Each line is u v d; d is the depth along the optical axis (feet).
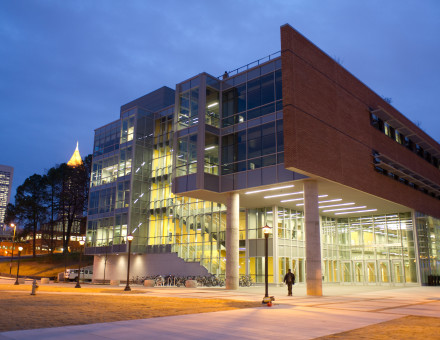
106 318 45.11
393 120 127.34
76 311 51.29
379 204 130.00
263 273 130.11
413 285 137.28
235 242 110.73
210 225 147.33
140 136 175.83
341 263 156.97
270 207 133.59
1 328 36.86
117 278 177.68
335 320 45.85
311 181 96.84
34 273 241.55
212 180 112.47
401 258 142.41
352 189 105.91
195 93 118.73
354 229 157.69
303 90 93.20
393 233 146.30
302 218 144.05
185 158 116.67
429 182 150.41
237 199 113.29
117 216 173.68
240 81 116.67
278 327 40.06
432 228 155.94
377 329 39.37
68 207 296.71
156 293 90.94
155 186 173.06
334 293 97.45
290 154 86.58
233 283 108.47
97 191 192.44
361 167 109.81
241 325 41.01
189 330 37.55
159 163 174.09
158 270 161.38
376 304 67.15
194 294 87.81
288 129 87.61
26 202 282.56
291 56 91.71
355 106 112.88
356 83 115.75
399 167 131.03
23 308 53.52
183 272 151.43
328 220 157.69
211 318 46.11
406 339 33.78
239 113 114.52
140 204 170.91
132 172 170.50
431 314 52.75
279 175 101.09
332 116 101.60
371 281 148.15
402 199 131.34
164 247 161.58
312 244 93.76
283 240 132.16
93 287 126.31
